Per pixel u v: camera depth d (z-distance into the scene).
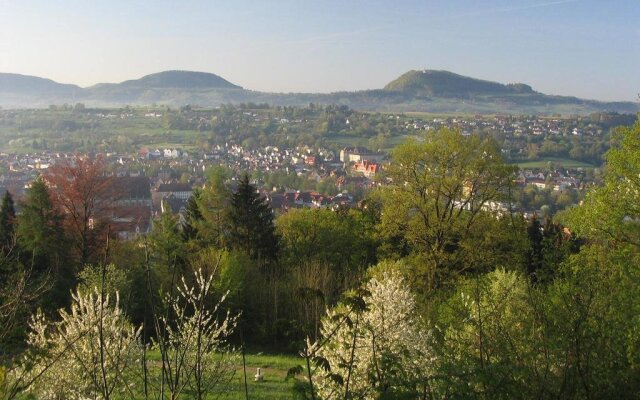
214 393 15.87
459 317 10.73
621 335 9.16
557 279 10.17
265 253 43.47
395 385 8.43
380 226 33.31
